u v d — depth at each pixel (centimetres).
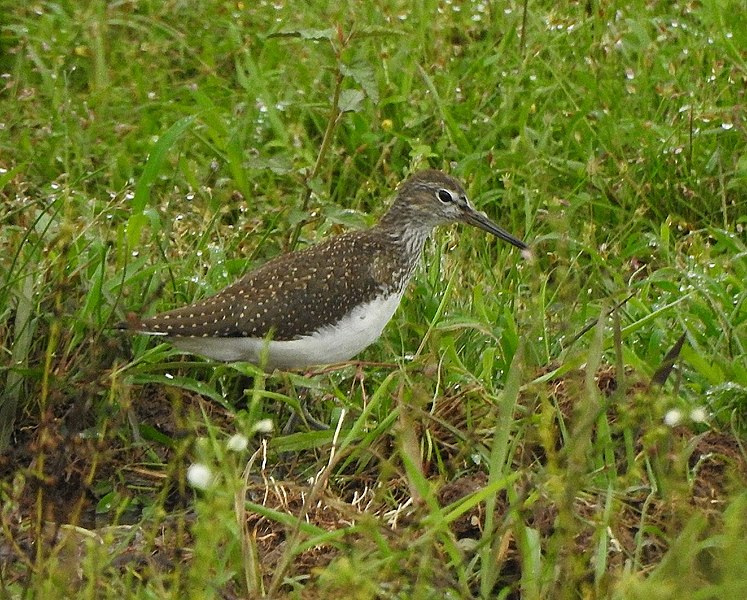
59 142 1566
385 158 1591
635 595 796
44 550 938
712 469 1089
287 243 1348
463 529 1035
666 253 1361
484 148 1580
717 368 1163
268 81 1688
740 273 1359
